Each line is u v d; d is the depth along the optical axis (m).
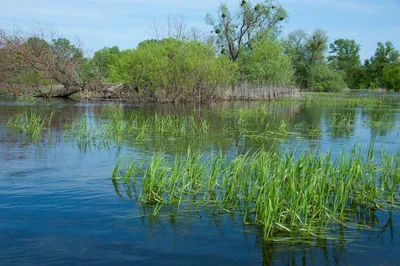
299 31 62.19
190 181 6.22
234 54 42.50
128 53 28.70
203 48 29.00
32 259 3.94
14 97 28.23
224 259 4.02
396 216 5.29
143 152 9.25
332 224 4.98
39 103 24.05
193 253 4.14
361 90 79.25
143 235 4.55
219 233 4.64
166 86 27.78
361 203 5.73
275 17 42.03
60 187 6.30
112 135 11.74
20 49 22.98
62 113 18.44
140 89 27.80
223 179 6.11
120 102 27.00
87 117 16.91
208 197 5.89
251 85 35.75
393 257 4.12
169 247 4.26
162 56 28.25
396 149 9.82
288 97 36.88
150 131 12.73
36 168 7.53
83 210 5.30
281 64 38.38
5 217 5.00
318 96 42.19
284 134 12.62
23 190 6.11
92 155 8.84
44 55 25.05
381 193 6.05
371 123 16.16
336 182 6.24
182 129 12.46
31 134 11.71
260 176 5.88
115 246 4.26
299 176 5.98
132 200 5.73
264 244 4.37
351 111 22.69
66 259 3.96
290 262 3.99
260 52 37.69
